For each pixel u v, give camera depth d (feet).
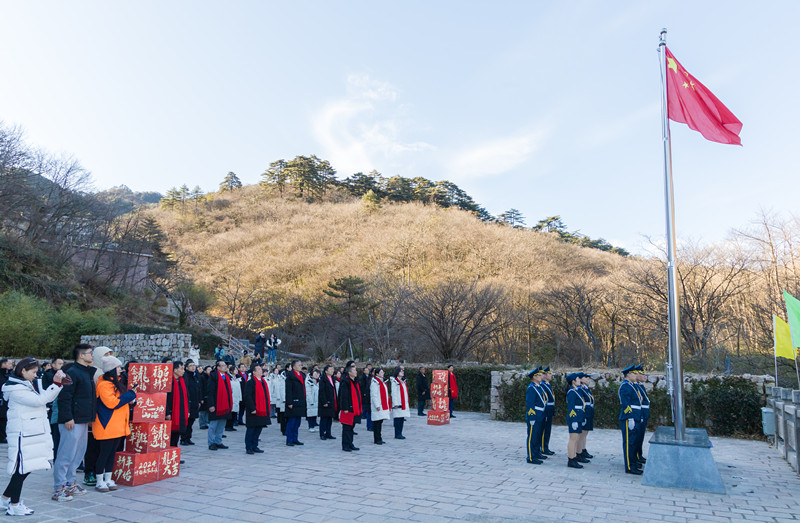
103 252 115.85
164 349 77.25
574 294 109.29
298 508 20.43
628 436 28.48
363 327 125.49
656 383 46.96
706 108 31.40
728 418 43.96
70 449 20.95
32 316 73.82
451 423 51.72
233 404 44.47
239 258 244.83
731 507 21.68
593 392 48.73
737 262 82.89
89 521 18.30
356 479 25.94
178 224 316.19
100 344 81.61
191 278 179.63
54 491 22.22
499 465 30.14
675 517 20.10
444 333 98.43
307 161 359.25
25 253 94.99
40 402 18.88
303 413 37.01
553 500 22.30
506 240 200.03
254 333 152.05
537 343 118.73
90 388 21.68
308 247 250.16
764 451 36.81
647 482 25.41
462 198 328.08
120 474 24.25
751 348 77.71
